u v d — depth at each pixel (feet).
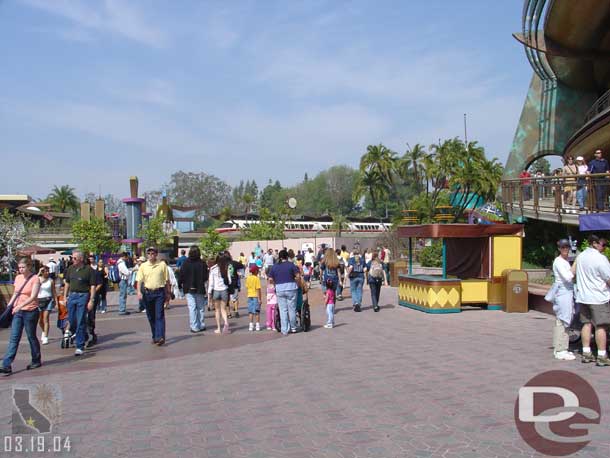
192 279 42.57
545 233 82.94
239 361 30.66
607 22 94.12
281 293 40.55
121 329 45.03
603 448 16.42
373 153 242.78
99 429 19.01
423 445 16.92
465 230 50.78
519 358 29.19
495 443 16.98
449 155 199.62
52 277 40.34
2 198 146.92
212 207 437.58
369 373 26.73
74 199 365.40
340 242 128.98
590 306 27.14
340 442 17.34
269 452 16.61
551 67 113.09
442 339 36.01
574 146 101.19
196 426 19.22
